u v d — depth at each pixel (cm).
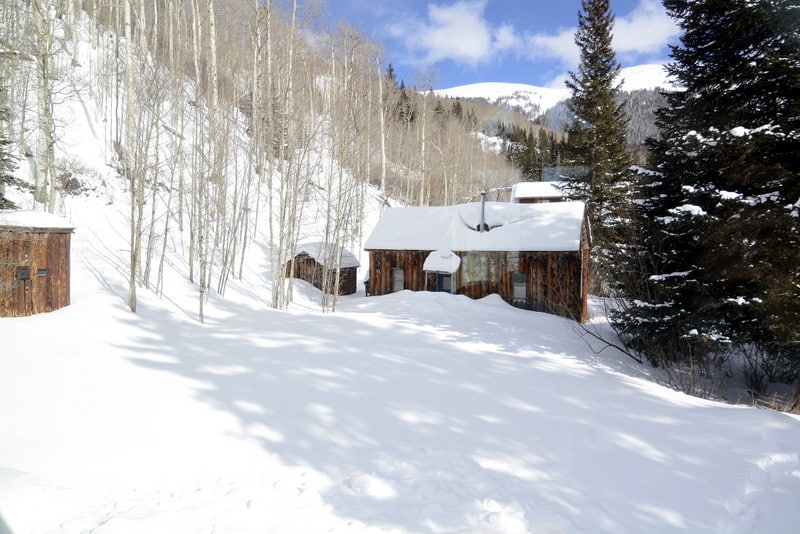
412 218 2248
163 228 2231
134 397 688
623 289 1299
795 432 578
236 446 551
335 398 704
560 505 428
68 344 951
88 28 3625
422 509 417
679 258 1088
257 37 2567
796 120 877
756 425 604
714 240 945
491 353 1044
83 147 2405
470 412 661
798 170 898
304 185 2619
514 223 2005
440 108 5759
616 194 2278
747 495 444
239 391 724
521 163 6209
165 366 847
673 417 654
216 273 2069
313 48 3638
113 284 1538
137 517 402
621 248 1321
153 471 496
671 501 436
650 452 541
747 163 942
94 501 438
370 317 1554
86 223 1984
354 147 2536
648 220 1161
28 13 2094
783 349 909
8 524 386
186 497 443
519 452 540
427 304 1717
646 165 1246
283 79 2759
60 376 757
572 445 559
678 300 1060
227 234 2331
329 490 455
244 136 3334
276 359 918
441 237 2078
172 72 2312
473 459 521
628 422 633
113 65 3067
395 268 2175
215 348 1009
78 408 643
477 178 5353
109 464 507
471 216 2108
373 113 4431
